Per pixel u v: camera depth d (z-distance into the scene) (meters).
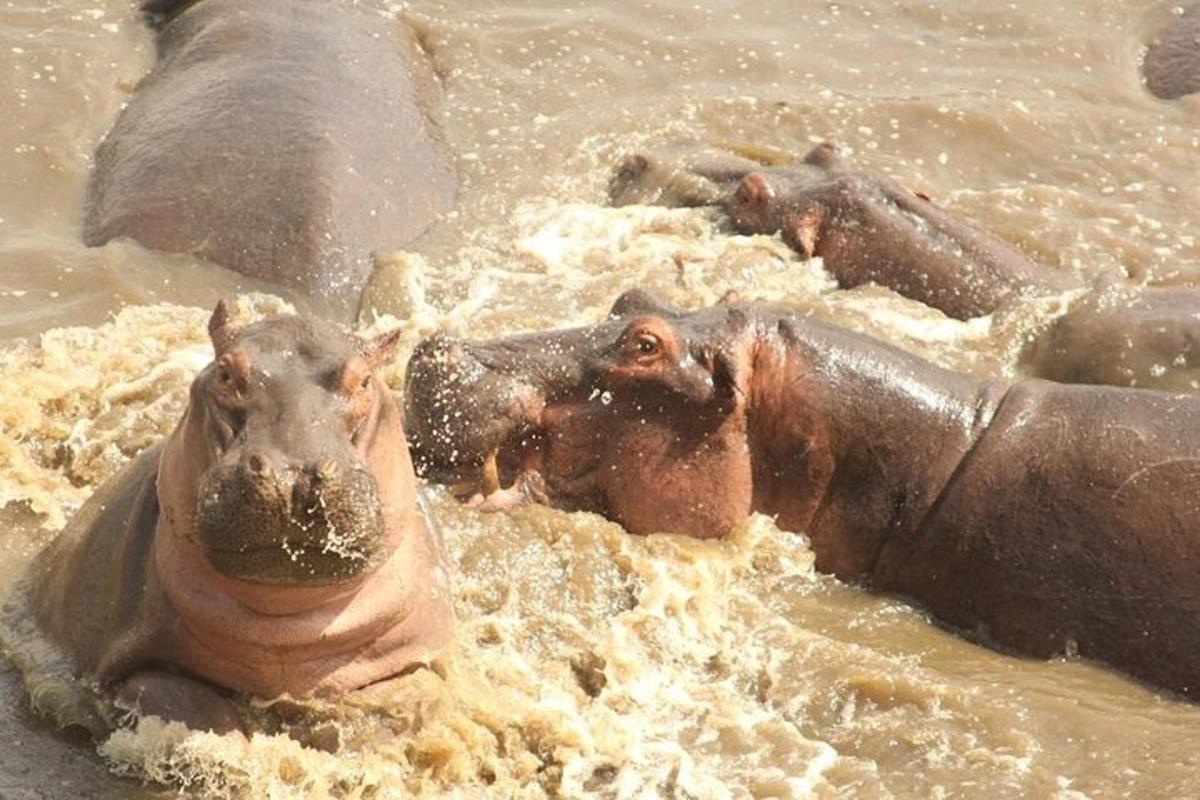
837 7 37.28
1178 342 25.22
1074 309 26.19
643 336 20.86
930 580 20.97
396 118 30.56
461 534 20.33
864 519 21.08
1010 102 33.84
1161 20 37.28
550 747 17.80
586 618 19.84
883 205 27.94
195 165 28.33
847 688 19.20
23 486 21.20
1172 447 20.62
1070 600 20.36
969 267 27.31
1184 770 18.16
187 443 16.44
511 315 25.73
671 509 21.06
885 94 34.03
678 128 32.41
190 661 17.03
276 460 15.32
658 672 19.36
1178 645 19.97
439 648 17.80
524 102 33.00
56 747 17.44
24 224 28.39
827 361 21.20
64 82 31.80
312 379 16.19
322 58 31.20
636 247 28.09
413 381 21.19
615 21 35.66
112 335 24.34
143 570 17.47
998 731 18.64
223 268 26.73
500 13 35.59
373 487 15.77
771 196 28.44
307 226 27.12
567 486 21.20
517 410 21.02
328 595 16.44
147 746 16.81
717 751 18.33
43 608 18.86
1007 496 20.69
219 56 31.47
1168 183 31.98
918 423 21.06
